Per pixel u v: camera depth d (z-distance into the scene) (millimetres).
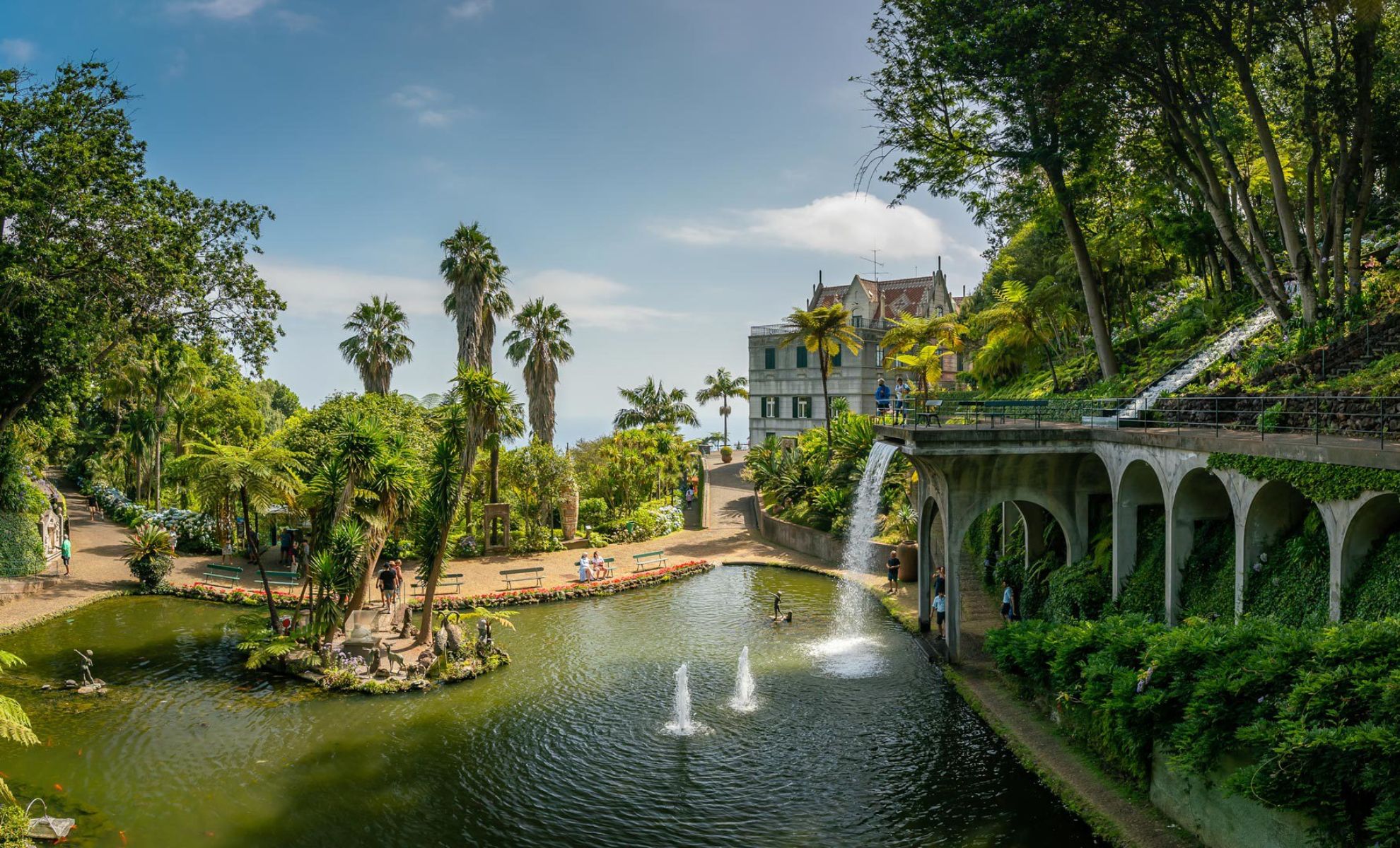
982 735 16094
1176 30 18578
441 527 21766
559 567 33219
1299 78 19812
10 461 29938
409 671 19938
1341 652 9492
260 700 18688
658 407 65375
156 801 13930
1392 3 18766
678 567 32906
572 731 16875
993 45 19266
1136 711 12086
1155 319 37688
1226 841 10836
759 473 45406
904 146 24859
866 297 64438
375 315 44875
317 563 20922
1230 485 14047
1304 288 20375
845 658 21312
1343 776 8734
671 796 14102
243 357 27406
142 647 22781
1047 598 20969
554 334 43531
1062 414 22859
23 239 22172
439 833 12977
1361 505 11266
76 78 23781
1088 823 12453
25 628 24516
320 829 13094
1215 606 14641
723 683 19594
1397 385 14898
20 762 15352
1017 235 45781
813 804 13672
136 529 37375
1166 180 26609
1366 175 19484
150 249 23797
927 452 18797
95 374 29656
